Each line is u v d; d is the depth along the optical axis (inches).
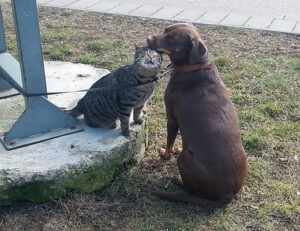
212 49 108.2
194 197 58.2
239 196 60.6
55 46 108.9
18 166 57.1
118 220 56.7
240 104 83.7
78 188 59.1
